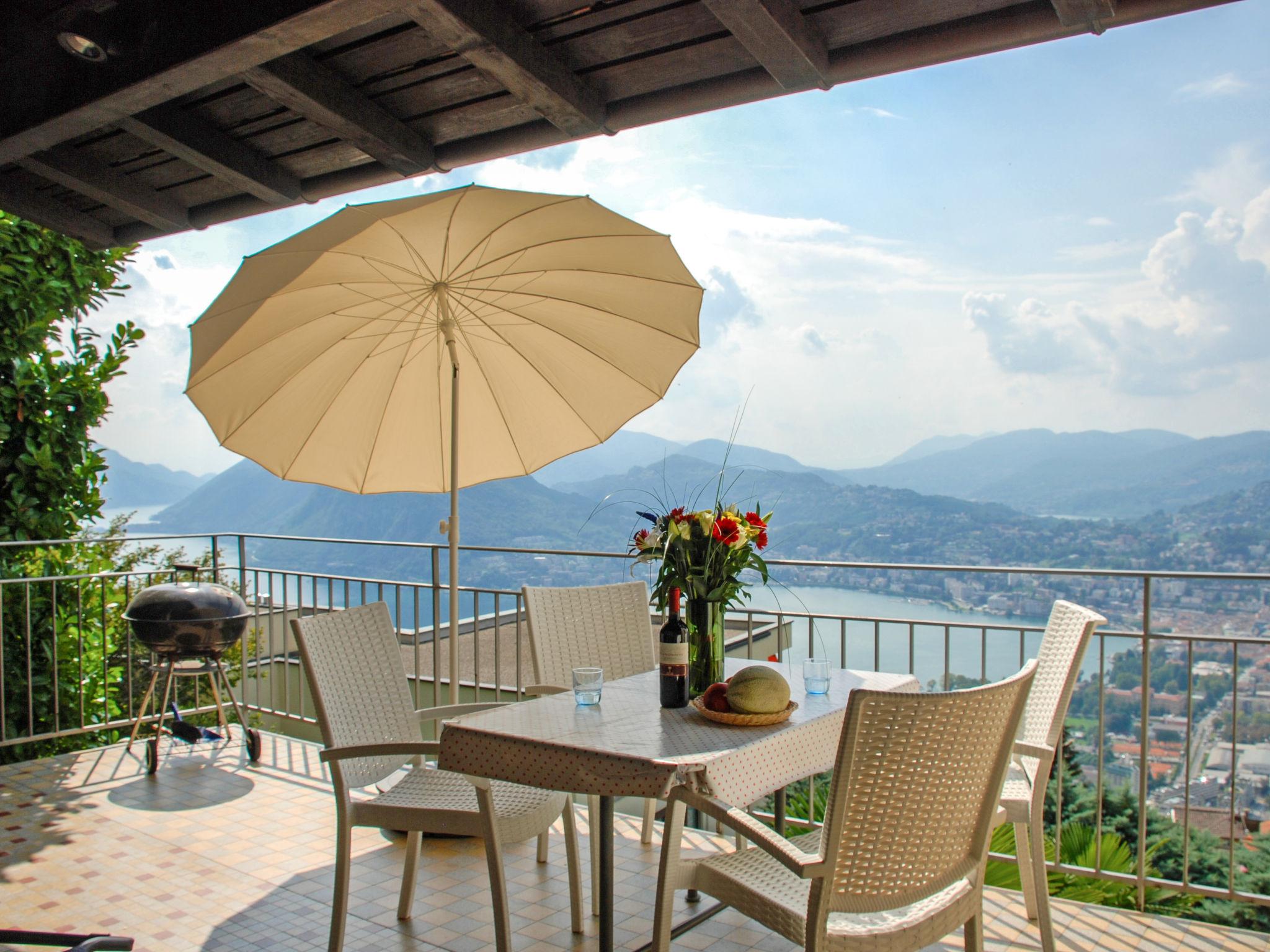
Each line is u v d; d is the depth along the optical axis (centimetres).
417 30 308
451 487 393
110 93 321
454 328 377
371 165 411
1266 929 352
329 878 370
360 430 405
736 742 247
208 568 611
